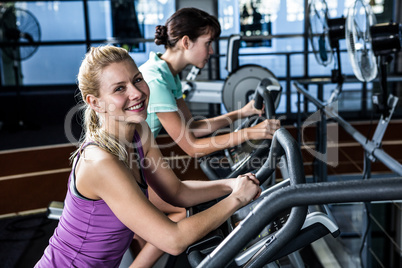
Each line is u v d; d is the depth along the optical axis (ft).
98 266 4.31
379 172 14.69
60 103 21.52
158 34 6.32
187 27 6.10
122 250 4.43
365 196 2.67
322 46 11.05
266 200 2.90
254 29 21.47
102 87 3.92
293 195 2.79
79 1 21.56
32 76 22.25
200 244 4.14
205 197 4.92
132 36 21.76
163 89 6.04
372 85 20.97
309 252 9.96
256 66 13.28
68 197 4.28
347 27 8.47
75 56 22.27
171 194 4.89
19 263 9.97
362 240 7.69
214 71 21.53
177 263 9.04
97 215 4.09
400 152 16.38
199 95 14.78
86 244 4.22
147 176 4.86
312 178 12.52
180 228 3.73
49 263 4.37
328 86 21.42
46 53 22.08
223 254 3.15
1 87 21.68
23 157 17.30
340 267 9.27
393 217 9.70
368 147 7.13
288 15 21.25
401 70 20.89
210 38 6.24
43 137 19.65
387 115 7.42
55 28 21.83
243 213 4.62
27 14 19.26
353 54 8.52
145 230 3.79
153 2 21.31
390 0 20.77
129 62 3.98
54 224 11.77
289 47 21.83
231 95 13.39
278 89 6.76
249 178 3.99
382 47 8.43
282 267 8.41
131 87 3.94
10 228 11.62
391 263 9.62
